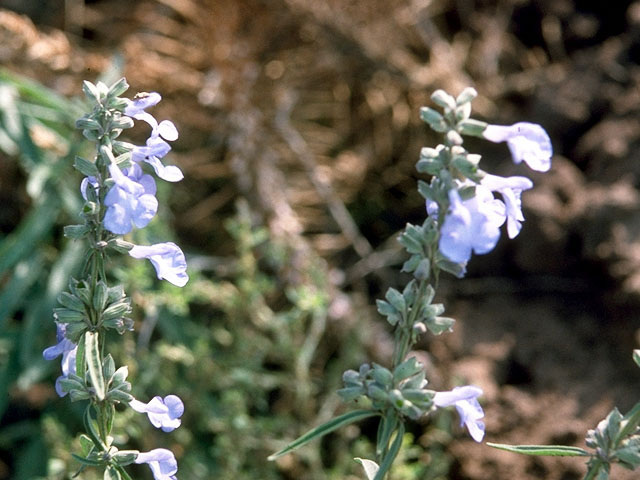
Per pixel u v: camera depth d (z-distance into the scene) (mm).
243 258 636
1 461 682
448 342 662
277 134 767
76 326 340
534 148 335
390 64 775
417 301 345
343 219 721
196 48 782
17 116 650
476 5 843
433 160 325
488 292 682
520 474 602
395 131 819
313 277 651
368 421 676
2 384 608
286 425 624
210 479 623
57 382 345
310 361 688
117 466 352
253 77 740
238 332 638
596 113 719
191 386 628
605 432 353
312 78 811
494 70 795
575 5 807
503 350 653
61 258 617
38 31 782
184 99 771
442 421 615
